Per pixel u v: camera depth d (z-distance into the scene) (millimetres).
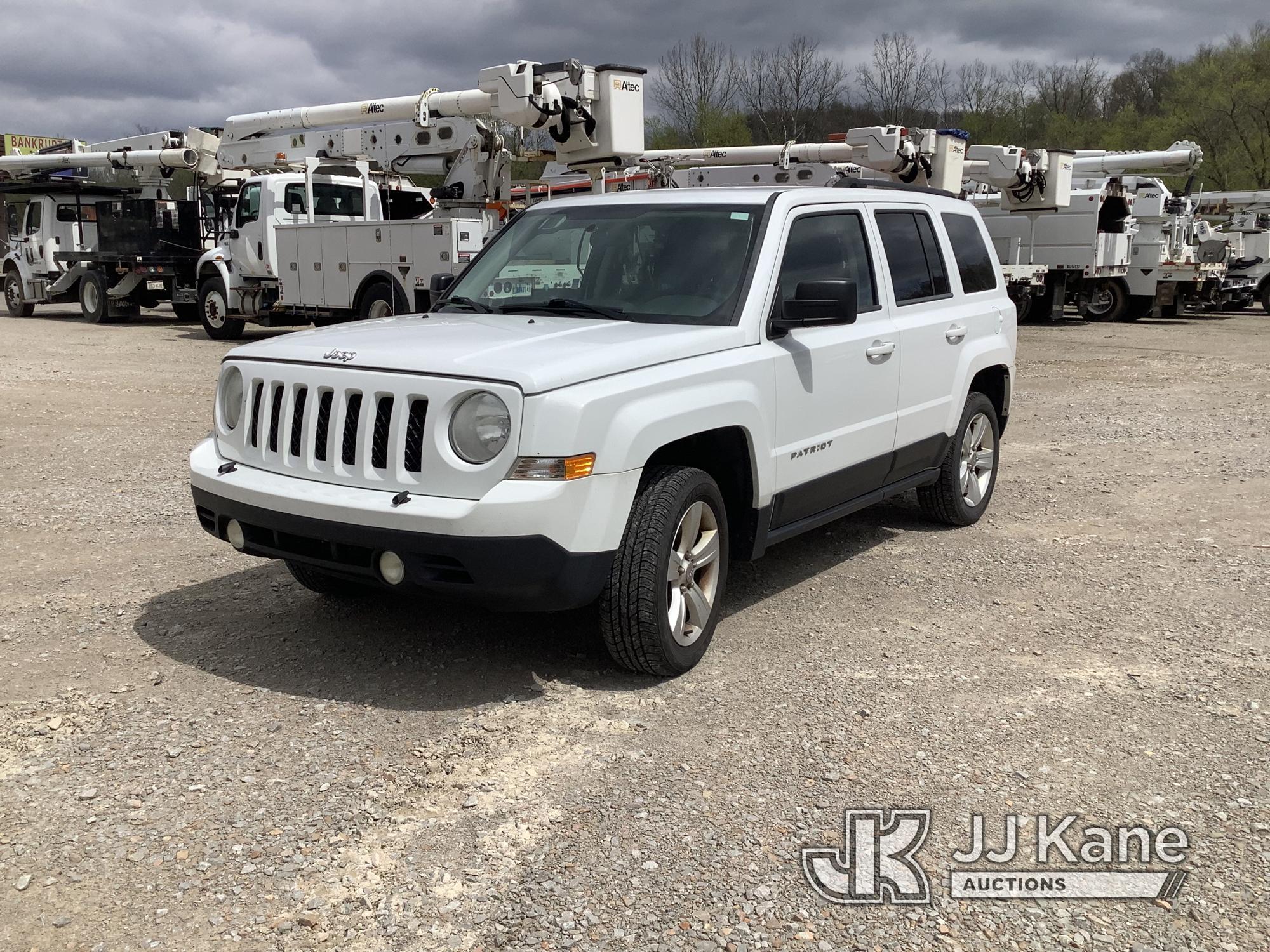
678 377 4227
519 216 5770
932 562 6086
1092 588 5633
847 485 5434
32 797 3410
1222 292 27938
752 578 5805
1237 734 3906
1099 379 14695
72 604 5234
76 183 23469
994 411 6969
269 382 4352
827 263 5246
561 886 2967
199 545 6289
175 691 4223
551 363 3908
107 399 12016
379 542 3902
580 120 12047
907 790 3504
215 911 2848
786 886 2977
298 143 17797
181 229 22312
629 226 5176
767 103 52344
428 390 3906
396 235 15531
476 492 3840
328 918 2824
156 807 3355
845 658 4656
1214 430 10492
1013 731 3938
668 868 3059
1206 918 2850
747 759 3707
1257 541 6492
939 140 14914
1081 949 2727
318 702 4137
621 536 4062
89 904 2867
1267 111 51344
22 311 25656
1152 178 24734
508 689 4277
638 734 3891
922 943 2748
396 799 3416
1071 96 64562
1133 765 3676
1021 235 23984
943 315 6141
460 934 2766
